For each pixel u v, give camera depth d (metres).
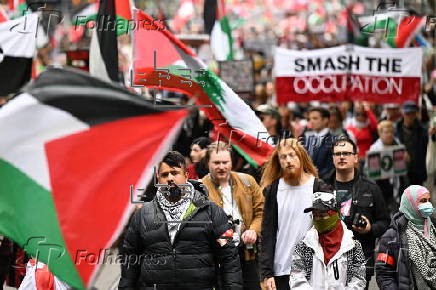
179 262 8.42
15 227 6.30
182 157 8.61
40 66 13.92
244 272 10.16
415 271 8.80
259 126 11.38
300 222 9.91
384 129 15.48
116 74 11.01
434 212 8.93
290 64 16.42
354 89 16.34
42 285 9.18
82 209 6.35
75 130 6.32
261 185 10.42
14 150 6.25
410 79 16.33
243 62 15.69
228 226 8.57
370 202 10.46
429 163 16.41
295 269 8.70
